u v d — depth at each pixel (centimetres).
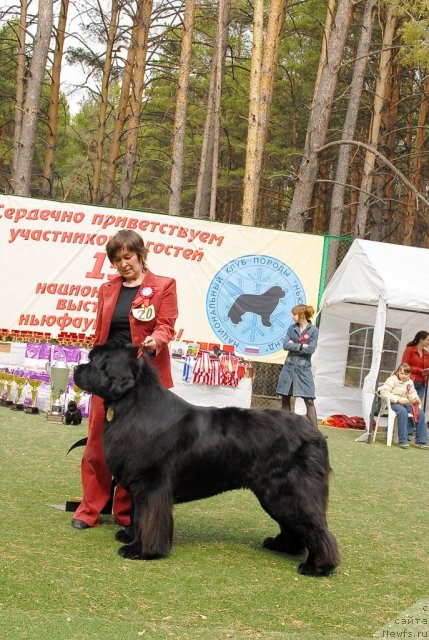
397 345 1412
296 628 376
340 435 1248
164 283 533
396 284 1195
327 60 1697
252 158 1705
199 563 473
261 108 1775
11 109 2952
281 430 484
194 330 1334
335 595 435
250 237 1346
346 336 1395
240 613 391
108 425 480
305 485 474
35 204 1295
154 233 1325
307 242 1357
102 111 2511
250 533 564
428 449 1184
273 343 1352
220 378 1212
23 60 2316
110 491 547
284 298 1355
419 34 1680
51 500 605
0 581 404
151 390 477
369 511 680
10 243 1291
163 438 469
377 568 500
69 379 1098
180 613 382
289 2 2698
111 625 357
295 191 1745
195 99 3550
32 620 355
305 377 1143
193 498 486
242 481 484
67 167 3775
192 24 2145
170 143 3288
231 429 480
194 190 3556
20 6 2312
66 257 1303
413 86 2958
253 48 1683
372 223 2697
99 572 435
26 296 1295
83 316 1306
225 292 1341
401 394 1206
